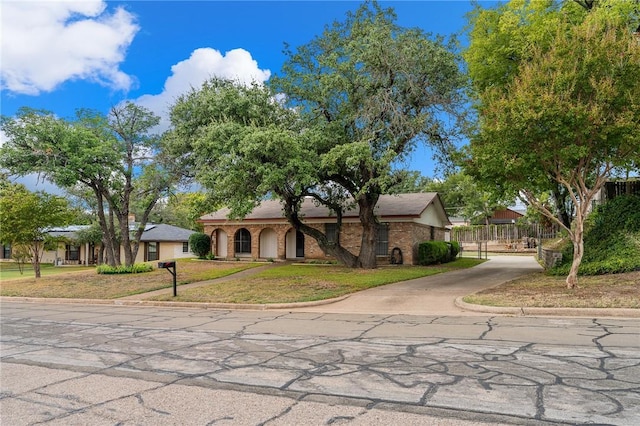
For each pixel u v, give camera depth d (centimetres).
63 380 611
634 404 462
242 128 1675
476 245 4772
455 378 564
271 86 1952
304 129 1845
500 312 1050
